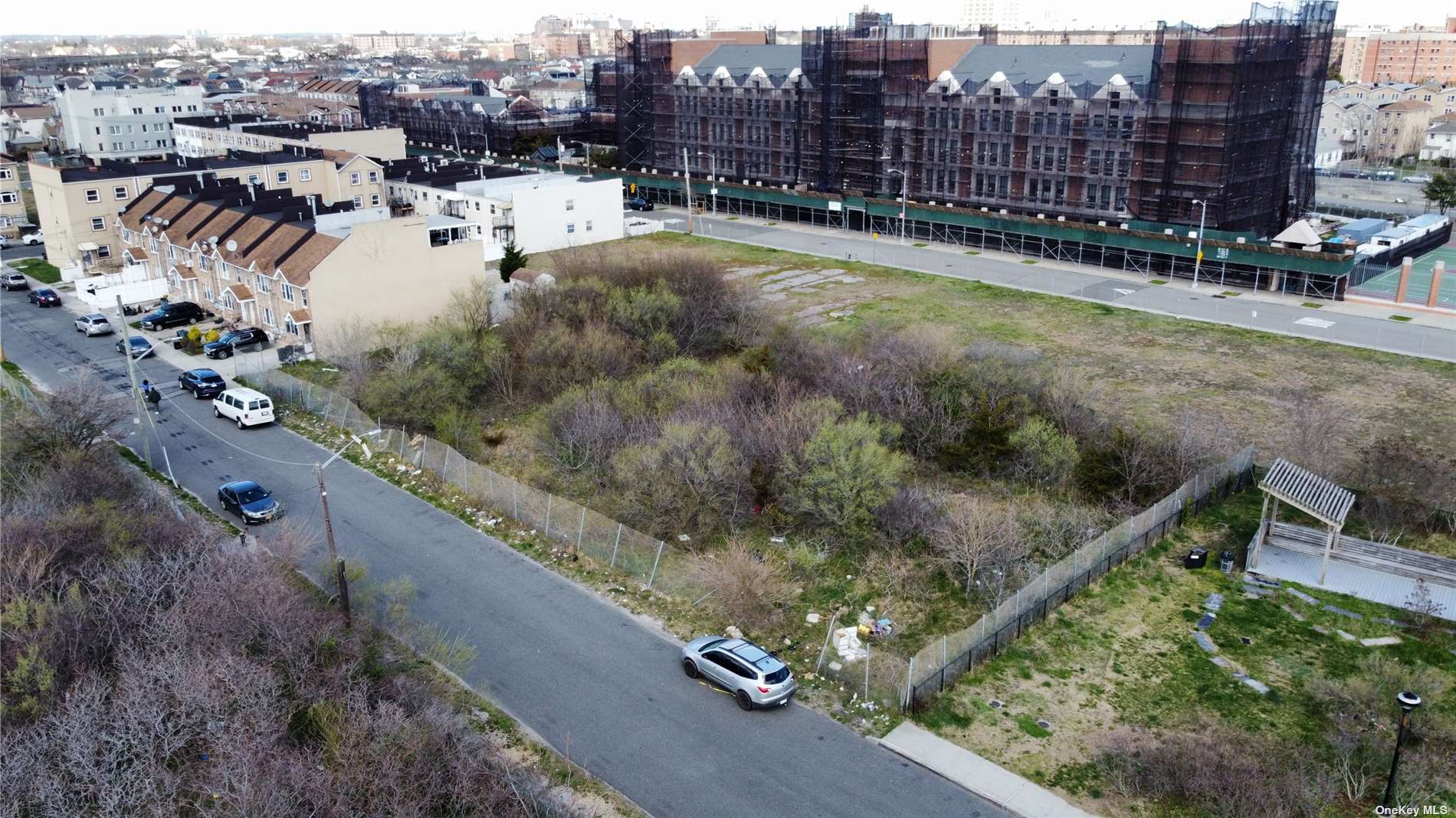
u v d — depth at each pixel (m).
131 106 159.50
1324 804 25.47
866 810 25.72
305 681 27.36
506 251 79.50
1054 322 72.38
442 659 31.92
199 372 59.19
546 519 40.84
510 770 25.66
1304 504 35.66
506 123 156.00
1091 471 43.84
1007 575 36.34
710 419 45.16
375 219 70.75
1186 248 82.50
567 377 55.22
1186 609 35.12
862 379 50.69
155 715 24.95
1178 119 85.06
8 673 27.33
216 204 79.00
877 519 39.16
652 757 27.73
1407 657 32.19
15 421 43.59
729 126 125.31
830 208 108.94
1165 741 28.20
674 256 77.25
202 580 30.52
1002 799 25.95
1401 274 75.38
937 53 109.50
